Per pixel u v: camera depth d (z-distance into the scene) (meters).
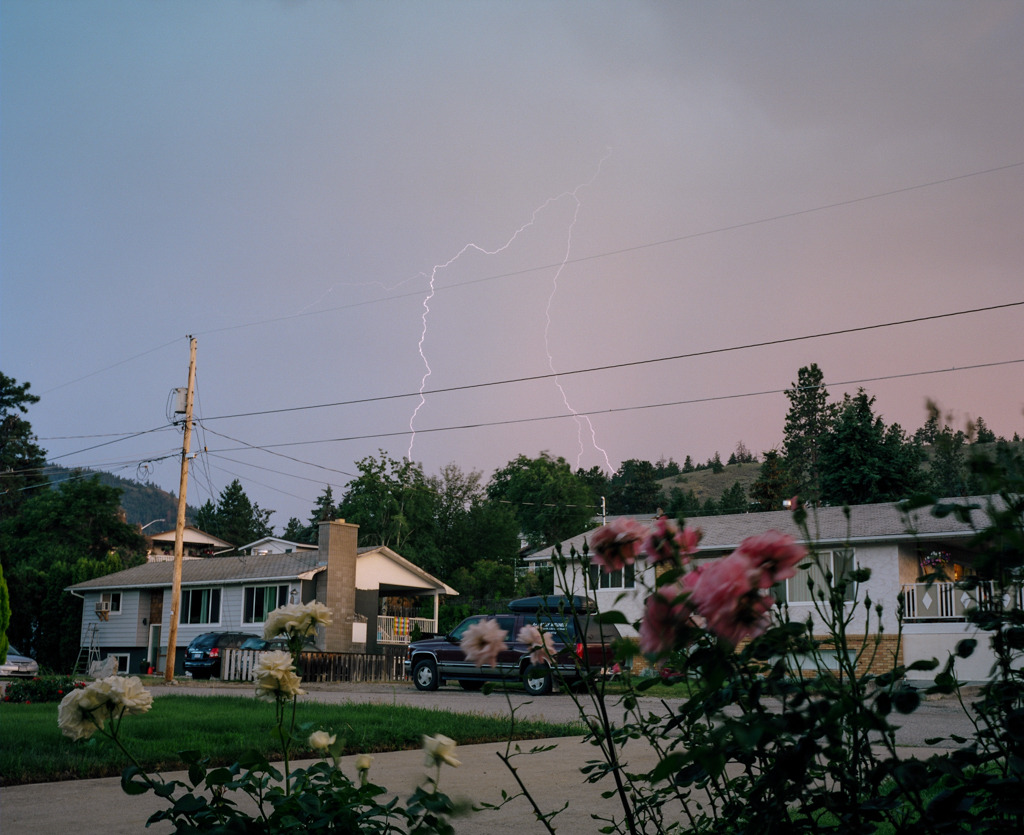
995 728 2.19
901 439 42.31
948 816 1.94
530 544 75.06
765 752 2.17
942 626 21.25
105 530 57.91
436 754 2.39
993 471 2.00
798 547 1.44
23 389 64.56
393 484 64.88
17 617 42.97
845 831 2.01
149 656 39.16
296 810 2.67
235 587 37.03
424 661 21.36
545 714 13.38
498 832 5.04
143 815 5.46
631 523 2.12
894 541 24.14
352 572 35.38
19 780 6.66
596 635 10.94
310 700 15.91
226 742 8.41
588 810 5.65
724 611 1.43
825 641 2.10
